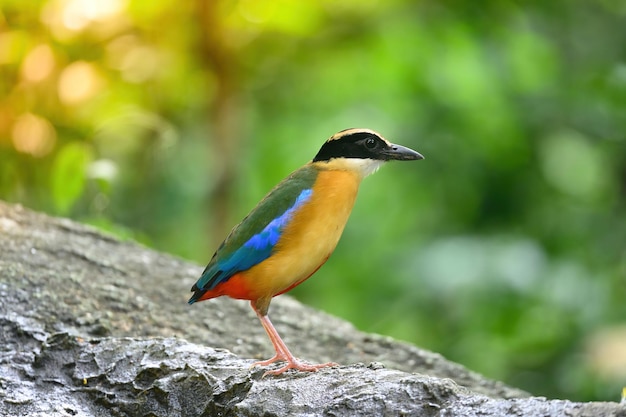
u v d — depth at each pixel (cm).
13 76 1263
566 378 1259
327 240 786
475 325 1316
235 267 778
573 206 1398
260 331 980
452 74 1409
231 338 946
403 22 1410
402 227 1435
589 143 1400
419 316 1357
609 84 1428
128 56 1320
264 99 1502
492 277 1310
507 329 1309
